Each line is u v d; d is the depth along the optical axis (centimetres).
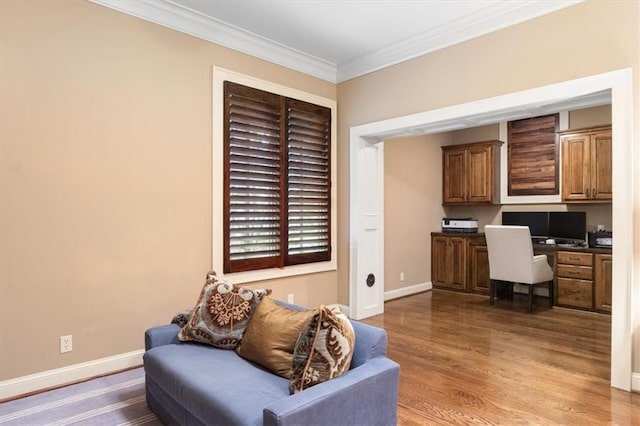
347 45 399
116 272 301
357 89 446
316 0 313
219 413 166
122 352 304
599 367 312
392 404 188
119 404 249
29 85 263
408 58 395
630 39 266
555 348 355
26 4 262
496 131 621
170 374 203
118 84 302
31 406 246
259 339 215
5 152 255
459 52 355
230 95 366
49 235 271
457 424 229
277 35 377
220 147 360
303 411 149
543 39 305
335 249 468
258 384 186
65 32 278
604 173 486
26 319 263
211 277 268
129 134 308
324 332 179
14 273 258
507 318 457
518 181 599
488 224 630
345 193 462
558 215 548
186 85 340
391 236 561
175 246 333
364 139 458
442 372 304
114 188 300
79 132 284
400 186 576
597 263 473
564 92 294
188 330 243
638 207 264
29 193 264
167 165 329
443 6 321
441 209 656
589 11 283
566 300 497
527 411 244
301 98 430
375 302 477
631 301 266
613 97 272
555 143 562
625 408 246
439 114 370
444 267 619
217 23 351
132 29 309
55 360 275
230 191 367
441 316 466
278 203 406
